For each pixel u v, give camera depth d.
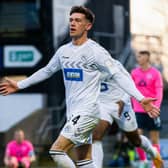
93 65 15.40
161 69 40.78
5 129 39.06
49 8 38.56
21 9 39.03
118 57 40.28
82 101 15.44
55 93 38.62
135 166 33.62
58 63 15.97
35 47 38.72
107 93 20.56
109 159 35.00
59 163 15.32
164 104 39.25
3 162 37.88
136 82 25.23
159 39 41.88
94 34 39.34
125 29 41.34
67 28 38.53
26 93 38.78
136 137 21.11
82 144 15.91
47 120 38.41
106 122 20.31
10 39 38.91
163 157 33.03
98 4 40.16
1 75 39.03
